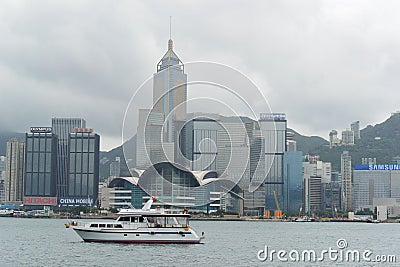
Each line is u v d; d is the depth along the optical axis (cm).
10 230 17588
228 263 8050
